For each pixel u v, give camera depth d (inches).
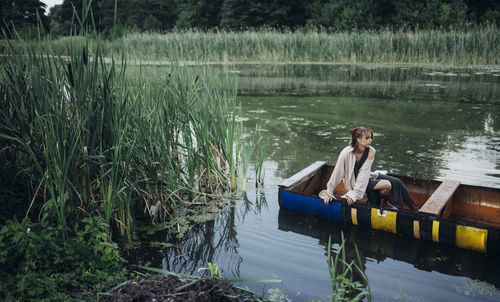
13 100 146.1
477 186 165.3
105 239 126.8
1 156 151.0
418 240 148.6
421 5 1040.8
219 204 186.2
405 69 697.6
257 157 247.3
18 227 110.2
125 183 150.7
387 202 167.3
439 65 737.0
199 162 191.6
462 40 738.8
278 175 218.7
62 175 127.3
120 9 1630.2
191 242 151.2
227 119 207.8
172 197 181.2
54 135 127.8
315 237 153.3
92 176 151.9
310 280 124.2
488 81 546.0
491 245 134.2
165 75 193.6
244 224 165.3
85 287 109.0
